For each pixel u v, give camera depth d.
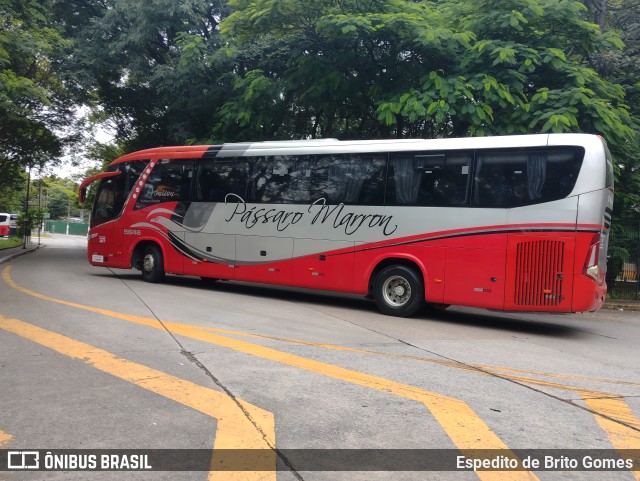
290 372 5.82
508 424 4.55
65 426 4.14
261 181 12.09
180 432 4.09
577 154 8.99
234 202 12.41
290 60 15.13
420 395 5.23
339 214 10.97
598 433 4.43
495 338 8.73
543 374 6.36
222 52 15.62
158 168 13.77
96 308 9.42
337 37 12.95
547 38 13.36
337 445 3.97
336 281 10.96
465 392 5.41
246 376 5.61
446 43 12.61
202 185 12.98
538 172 9.21
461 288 9.66
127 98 21.55
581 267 8.84
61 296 10.78
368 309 11.28
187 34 16.23
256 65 17.06
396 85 13.55
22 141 25.47
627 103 15.76
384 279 10.42
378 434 4.20
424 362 6.61
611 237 15.45
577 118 12.09
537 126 12.34
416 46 12.72
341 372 5.92
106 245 14.51
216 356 6.37
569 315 12.71
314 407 4.76
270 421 4.38
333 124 17.14
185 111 18.00
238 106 15.44
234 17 14.38
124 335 7.31
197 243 12.95
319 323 9.12
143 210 13.88
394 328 9.03
